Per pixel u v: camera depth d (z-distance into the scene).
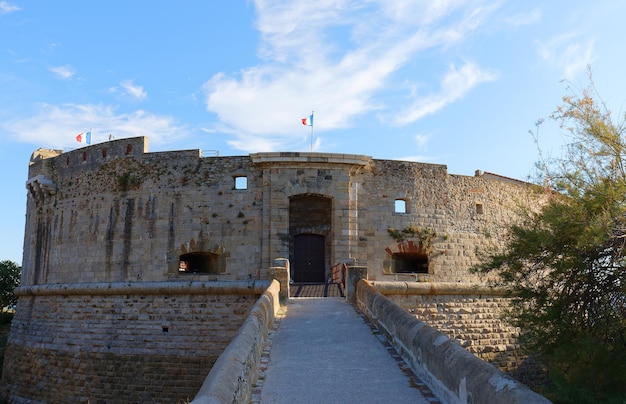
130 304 26.44
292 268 32.00
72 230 33.16
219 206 30.47
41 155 38.59
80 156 33.88
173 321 25.52
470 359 9.23
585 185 18.30
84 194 33.09
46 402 27.91
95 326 27.06
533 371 27.66
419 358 11.84
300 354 13.61
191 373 24.81
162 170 31.25
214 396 7.41
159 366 25.31
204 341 24.94
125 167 31.97
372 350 13.94
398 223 31.31
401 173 31.89
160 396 25.00
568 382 17.06
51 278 33.81
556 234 18.42
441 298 26.44
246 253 29.89
